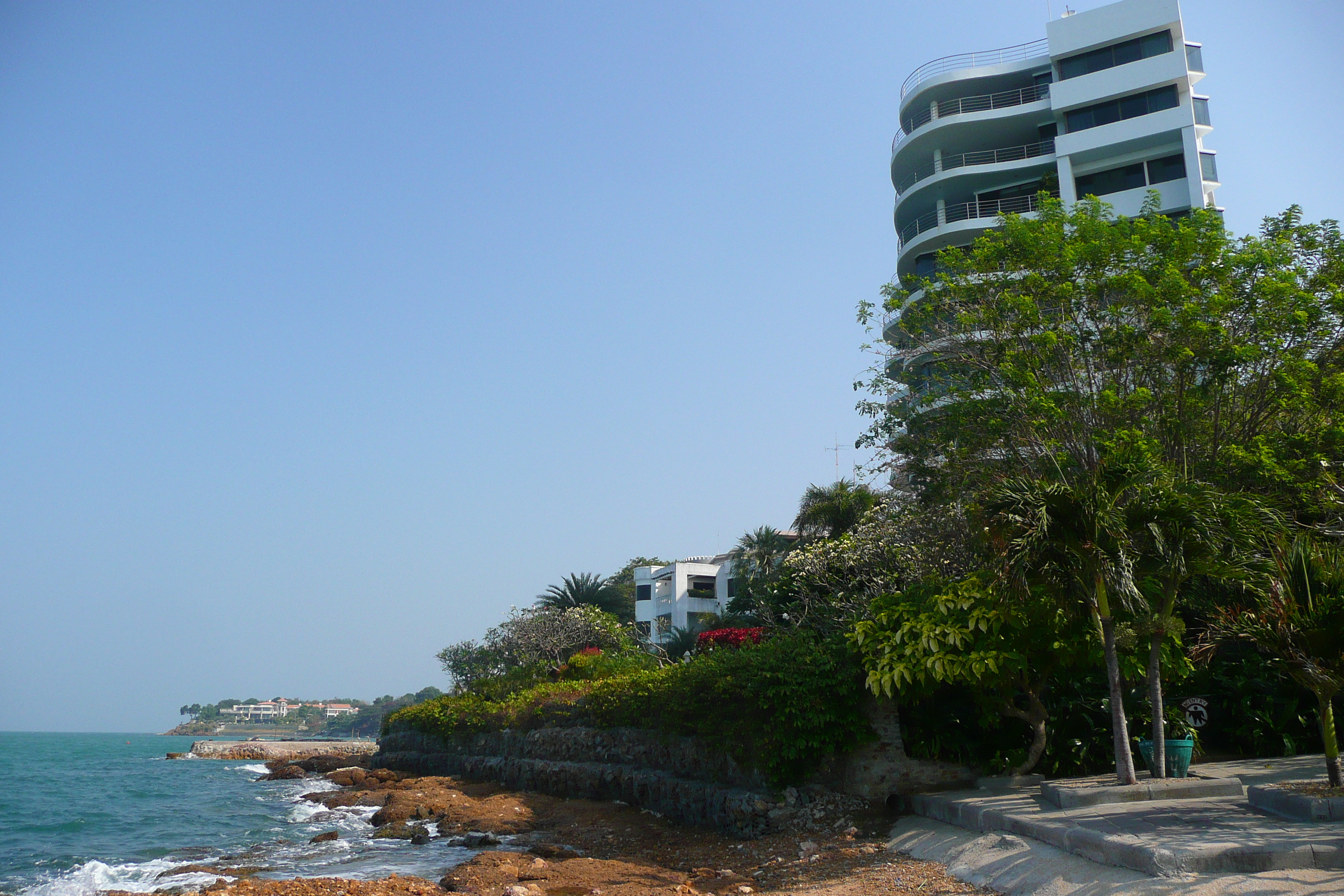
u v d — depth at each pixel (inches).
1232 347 775.7
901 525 944.3
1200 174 1572.3
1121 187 1652.3
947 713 632.4
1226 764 609.9
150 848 820.0
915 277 1015.0
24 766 2476.6
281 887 536.7
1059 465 807.7
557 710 1045.2
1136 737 616.4
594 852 671.8
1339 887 315.3
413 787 1184.2
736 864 552.4
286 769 1868.8
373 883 546.3
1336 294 778.8
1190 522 492.4
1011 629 572.1
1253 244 828.6
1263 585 470.9
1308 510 710.5
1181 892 332.5
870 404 1013.2
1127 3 1696.6
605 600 2527.1
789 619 1039.6
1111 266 874.1
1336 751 434.0
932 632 577.6
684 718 746.8
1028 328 874.8
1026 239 893.8
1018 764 611.2
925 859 478.3
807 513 1537.9
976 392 925.2
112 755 3609.7
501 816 850.8
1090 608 516.1
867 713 621.6
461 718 1315.2
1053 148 1720.0
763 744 636.1
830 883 466.0
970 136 1801.2
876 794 607.8
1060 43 1743.4
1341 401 781.9
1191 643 688.4
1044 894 372.8
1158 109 1633.9
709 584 2637.8
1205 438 828.0
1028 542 496.1
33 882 651.5
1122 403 799.7
